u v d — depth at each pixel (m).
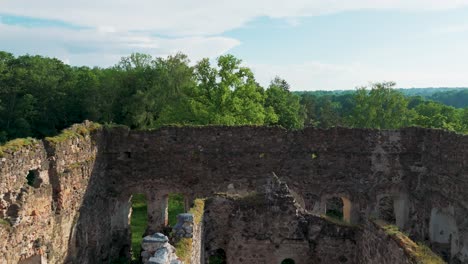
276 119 45.44
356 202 26.44
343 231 17.73
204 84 43.16
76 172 20.47
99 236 23.73
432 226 24.25
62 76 69.56
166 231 25.77
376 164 26.36
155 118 60.66
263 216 18.33
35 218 16.39
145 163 25.72
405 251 11.73
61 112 62.47
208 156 25.89
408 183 26.53
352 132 26.25
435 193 24.16
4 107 57.56
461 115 61.00
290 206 18.23
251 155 26.03
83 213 21.25
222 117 39.25
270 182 18.75
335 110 109.19
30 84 60.78
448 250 23.20
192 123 42.44
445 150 23.25
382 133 26.25
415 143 26.28
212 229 18.52
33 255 16.42
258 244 18.39
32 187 16.30
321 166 26.25
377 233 14.34
